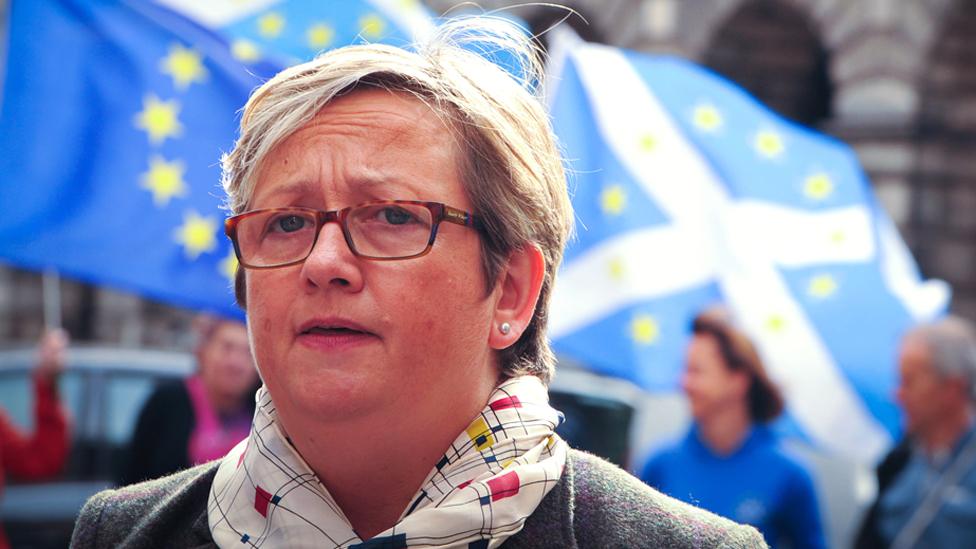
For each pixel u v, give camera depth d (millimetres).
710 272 6738
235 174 2428
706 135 6980
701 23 20156
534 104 2438
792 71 22625
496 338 2359
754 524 5918
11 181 5422
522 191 2318
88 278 5484
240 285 2486
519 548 2273
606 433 9742
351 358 2184
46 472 6918
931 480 5762
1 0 19172
